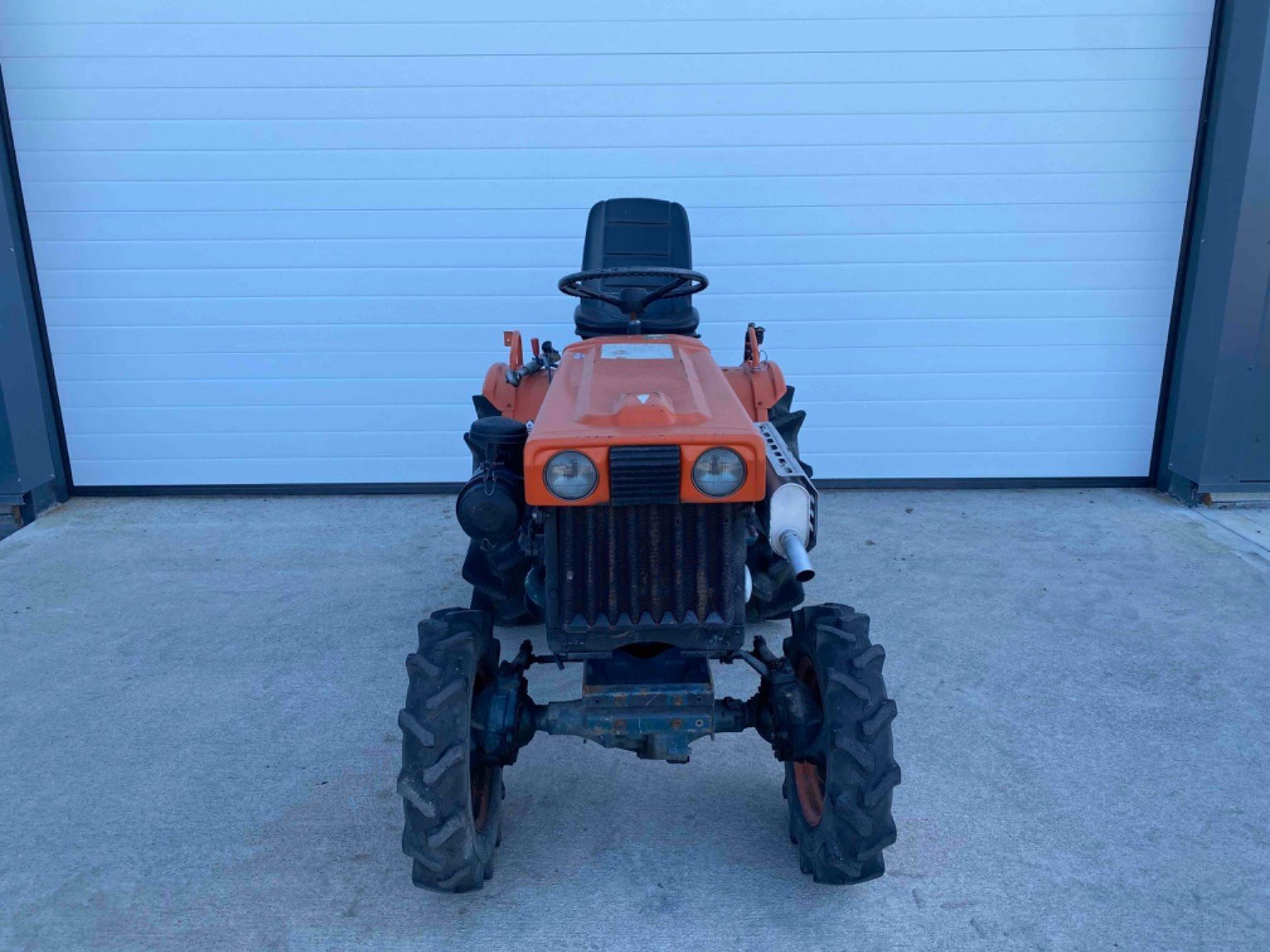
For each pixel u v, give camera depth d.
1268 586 4.35
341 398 5.73
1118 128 5.34
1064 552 4.79
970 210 5.48
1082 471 5.82
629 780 3.03
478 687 2.54
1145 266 5.52
